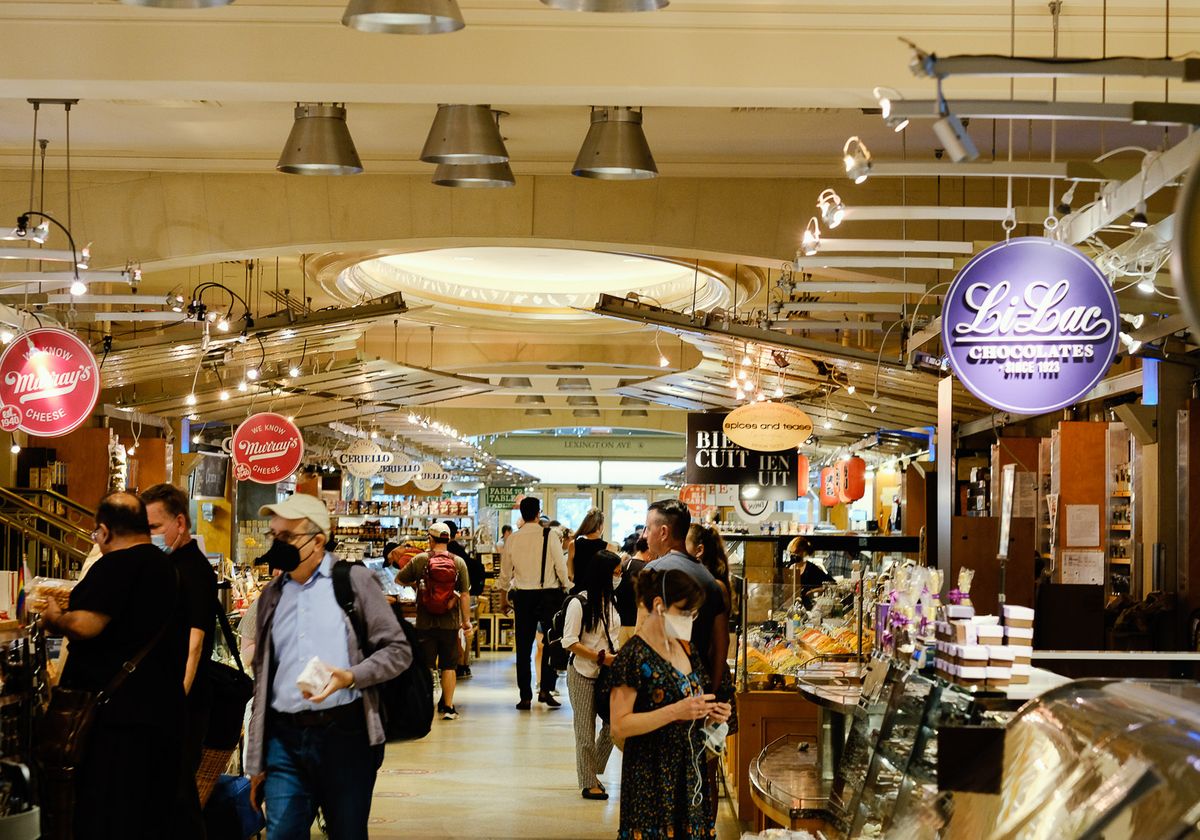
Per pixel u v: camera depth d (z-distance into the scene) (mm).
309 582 5121
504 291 17531
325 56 6625
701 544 7309
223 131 9242
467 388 19953
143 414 17875
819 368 15016
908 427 19094
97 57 6602
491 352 21188
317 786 5012
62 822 5203
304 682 4820
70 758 5137
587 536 11922
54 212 9961
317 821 7434
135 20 6605
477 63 6605
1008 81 6430
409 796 8523
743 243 9969
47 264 9898
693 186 9992
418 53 6621
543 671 13203
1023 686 4277
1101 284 5586
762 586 8109
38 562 11625
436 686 14734
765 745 7527
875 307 10047
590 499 38625
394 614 5145
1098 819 2391
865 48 6539
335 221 10086
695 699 4785
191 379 18469
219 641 7551
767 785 6289
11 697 5414
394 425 26359
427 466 24797
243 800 6363
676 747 4867
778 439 14531
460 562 12695
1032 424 15766
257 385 17812
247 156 9875
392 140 9492
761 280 13266
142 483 17594
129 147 9734
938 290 9438
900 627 5258
